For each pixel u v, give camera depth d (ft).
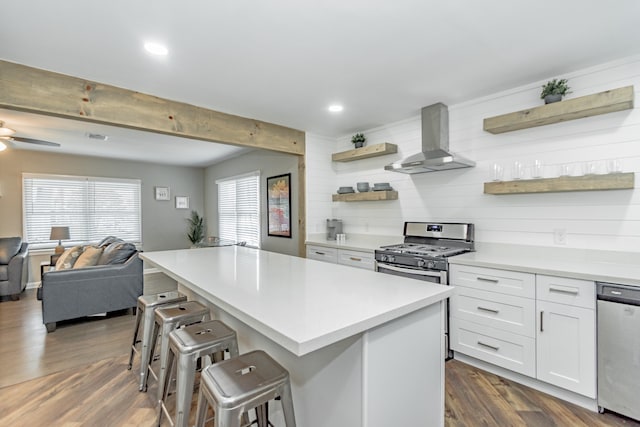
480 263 8.18
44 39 6.63
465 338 8.54
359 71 8.26
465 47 7.09
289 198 15.89
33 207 18.19
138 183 21.85
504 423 6.27
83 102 8.59
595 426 6.16
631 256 7.45
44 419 6.41
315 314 3.94
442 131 10.53
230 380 4.05
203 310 6.65
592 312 6.46
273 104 10.70
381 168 13.43
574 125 8.32
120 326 11.70
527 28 6.35
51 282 11.19
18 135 14.10
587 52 7.32
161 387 6.05
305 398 4.69
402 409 4.45
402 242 12.41
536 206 8.97
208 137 11.09
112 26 6.18
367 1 5.50
